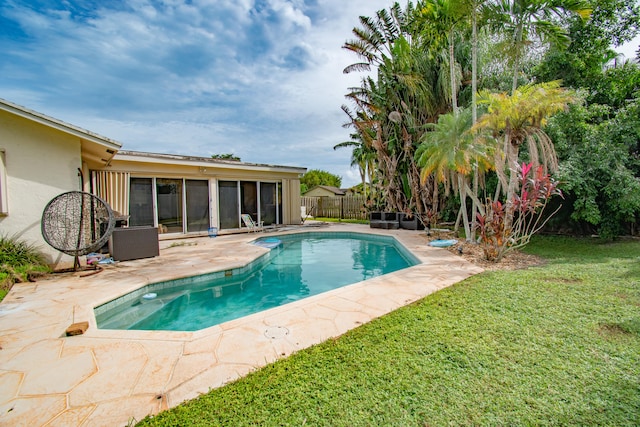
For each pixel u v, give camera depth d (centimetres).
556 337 323
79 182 705
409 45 1266
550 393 236
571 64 1105
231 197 1370
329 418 215
